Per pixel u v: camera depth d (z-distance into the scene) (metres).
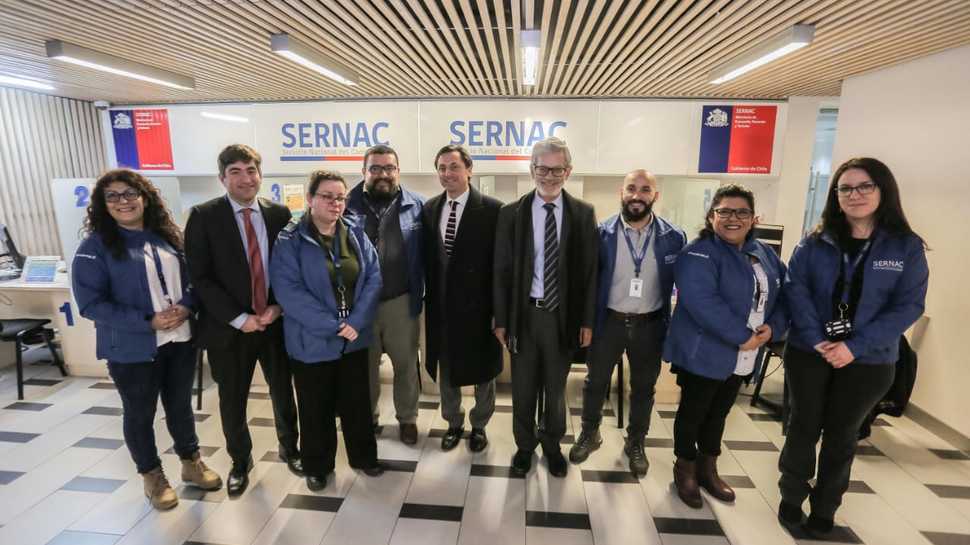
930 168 2.74
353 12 2.21
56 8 2.14
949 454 2.49
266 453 2.45
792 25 2.30
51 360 3.76
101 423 2.79
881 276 1.65
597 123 4.20
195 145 4.61
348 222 2.10
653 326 2.16
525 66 2.91
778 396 3.14
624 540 1.86
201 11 2.20
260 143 4.50
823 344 1.69
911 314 1.64
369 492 2.13
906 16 2.15
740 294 1.84
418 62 3.11
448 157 2.15
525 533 1.89
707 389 1.95
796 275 1.80
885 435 2.69
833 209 1.75
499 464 2.36
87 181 3.26
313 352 1.96
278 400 2.21
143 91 4.10
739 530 1.91
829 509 1.85
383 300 2.33
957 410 2.56
